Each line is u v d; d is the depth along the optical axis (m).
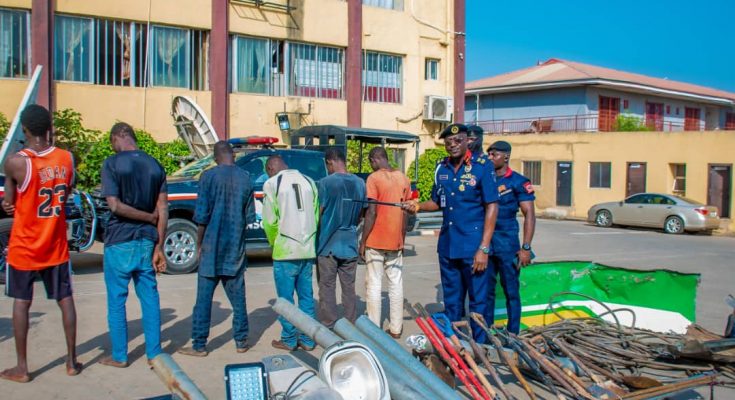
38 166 4.91
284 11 17.72
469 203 5.76
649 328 6.77
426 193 19.36
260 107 17.45
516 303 6.15
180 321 7.01
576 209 27.91
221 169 5.82
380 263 6.59
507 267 6.09
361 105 19.27
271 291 8.84
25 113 4.94
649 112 37.25
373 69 19.78
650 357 5.74
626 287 6.92
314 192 6.11
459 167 5.82
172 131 15.97
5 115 13.83
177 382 4.13
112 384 5.05
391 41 19.94
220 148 5.95
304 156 11.07
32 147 4.98
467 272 5.80
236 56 17.12
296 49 18.23
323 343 4.69
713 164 24.28
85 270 10.04
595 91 33.50
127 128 5.38
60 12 14.39
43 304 7.50
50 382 5.06
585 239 18.55
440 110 20.77
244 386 3.91
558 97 34.06
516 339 5.29
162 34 15.89
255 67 17.50
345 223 6.28
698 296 9.67
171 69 16.09
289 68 18.11
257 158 10.66
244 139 11.23
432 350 5.14
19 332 5.00
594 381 4.94
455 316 5.94
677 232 21.88
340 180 6.29
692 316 6.68
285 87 18.05
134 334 6.43
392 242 6.49
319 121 18.55
